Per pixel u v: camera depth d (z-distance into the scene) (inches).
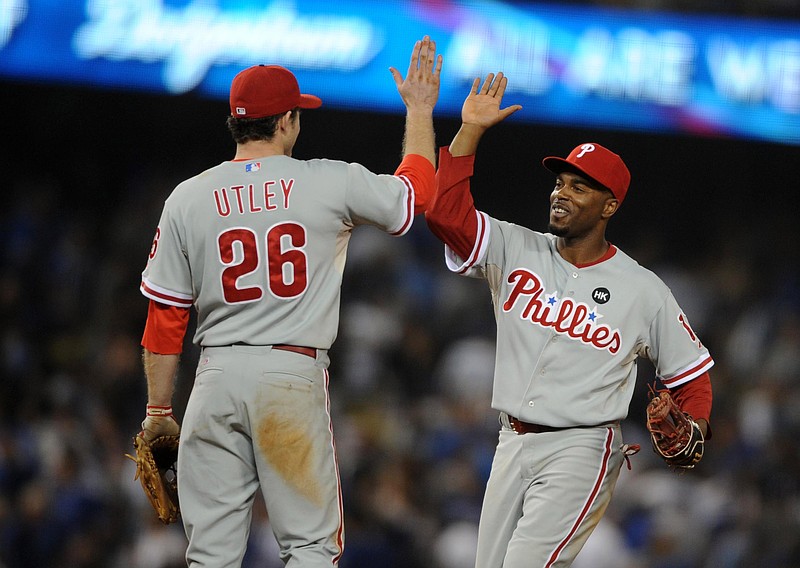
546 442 604.7
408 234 1957.4
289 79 551.2
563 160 609.6
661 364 627.8
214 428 530.3
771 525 1477.6
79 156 2050.9
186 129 2052.2
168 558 1320.1
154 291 542.6
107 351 1692.9
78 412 1553.9
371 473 1462.8
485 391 1657.2
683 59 1686.8
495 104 617.0
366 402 1662.2
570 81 1679.4
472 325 1852.9
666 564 1408.7
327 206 535.5
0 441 1441.9
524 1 1674.5
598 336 605.6
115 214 2012.8
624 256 629.9
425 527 1430.9
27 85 1963.6
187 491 539.2
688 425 591.2
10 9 1620.3
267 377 525.0
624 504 1464.1
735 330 1882.4
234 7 1654.8
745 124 1690.5
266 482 529.7
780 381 1748.3
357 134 2020.2
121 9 1643.7
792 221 2073.1
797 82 1684.3
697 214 2095.2
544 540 588.1
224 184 535.8
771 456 1588.3
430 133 582.2
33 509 1389.0
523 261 623.5
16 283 1796.3
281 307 529.7
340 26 1658.5
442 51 1664.6
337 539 538.3
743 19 1688.0
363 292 1855.3
